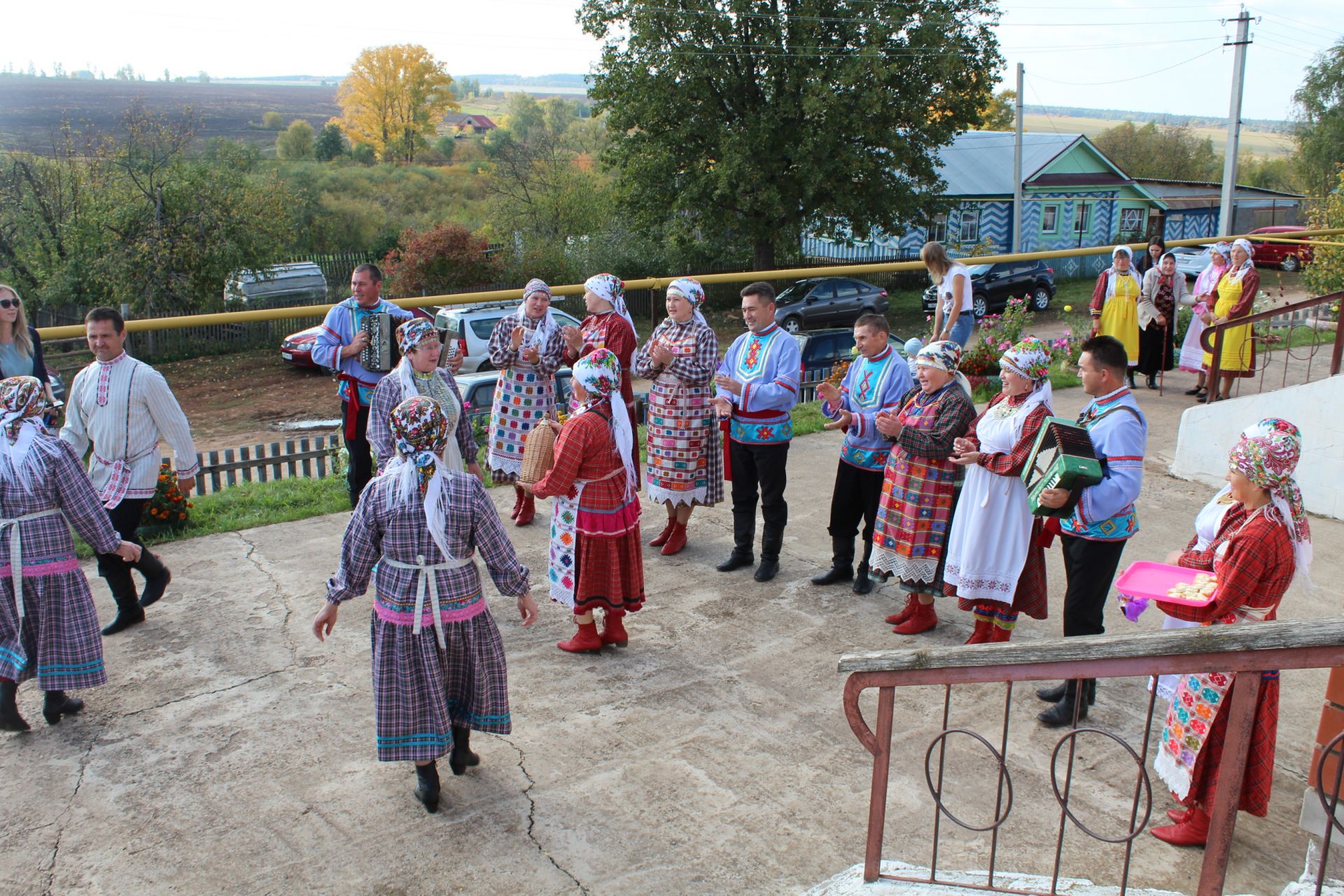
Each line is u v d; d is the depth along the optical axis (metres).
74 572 4.35
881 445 5.66
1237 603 3.33
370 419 5.38
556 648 5.25
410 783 4.02
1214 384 8.70
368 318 6.52
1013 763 4.18
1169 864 3.49
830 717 4.55
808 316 24.55
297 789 3.97
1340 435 7.25
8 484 4.17
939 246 7.76
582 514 4.95
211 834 3.68
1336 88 39.75
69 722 4.46
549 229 31.06
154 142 27.03
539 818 3.79
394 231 37.91
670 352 6.26
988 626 4.90
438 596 3.68
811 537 6.97
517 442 6.94
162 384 5.32
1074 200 35.38
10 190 23.88
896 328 26.45
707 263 29.95
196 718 4.50
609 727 4.45
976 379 10.78
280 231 25.17
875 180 25.58
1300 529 3.32
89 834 3.68
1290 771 4.12
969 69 25.83
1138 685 4.89
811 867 3.50
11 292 5.26
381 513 3.63
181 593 5.89
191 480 5.54
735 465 6.16
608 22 25.62
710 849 3.60
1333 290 17.00
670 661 5.09
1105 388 4.32
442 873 3.47
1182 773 3.47
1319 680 4.94
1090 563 4.33
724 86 25.41
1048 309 27.89
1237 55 24.44
